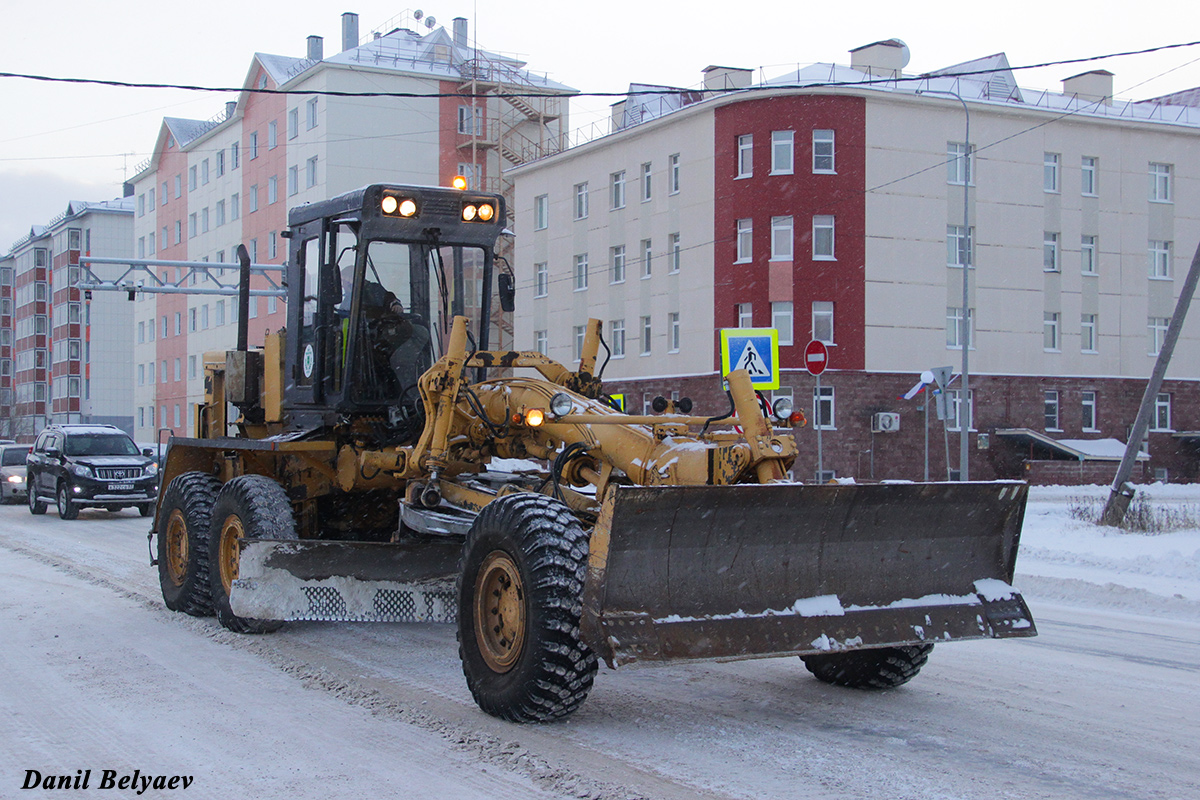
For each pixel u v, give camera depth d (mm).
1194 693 6422
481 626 5781
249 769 4863
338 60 44844
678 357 35656
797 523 5633
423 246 8492
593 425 6395
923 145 33906
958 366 34469
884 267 33344
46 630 8305
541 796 4488
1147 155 37406
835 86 32656
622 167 38000
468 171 47125
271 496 8117
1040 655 7566
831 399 32906
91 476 20156
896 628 5766
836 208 32844
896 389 33406
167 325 60844
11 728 5547
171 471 9891
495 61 47719
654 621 5254
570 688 5383
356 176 44688
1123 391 37031
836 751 5145
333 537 9141
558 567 5367
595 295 39281
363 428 8453
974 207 34750
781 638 5465
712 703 6074
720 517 5410
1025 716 5852
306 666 6977
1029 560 12891
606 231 38781
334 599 7250
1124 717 5852
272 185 48844
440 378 7090
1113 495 16016
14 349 86375
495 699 5570
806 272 32750
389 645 7754
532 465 7469
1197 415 38094
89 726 5582
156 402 62094
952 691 6430
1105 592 10344
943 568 6113
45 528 18016
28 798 4531
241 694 6258
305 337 8773
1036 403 35594
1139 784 4723
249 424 9828
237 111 51562
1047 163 36188
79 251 73125
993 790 4609
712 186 34312
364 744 5238
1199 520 16703
